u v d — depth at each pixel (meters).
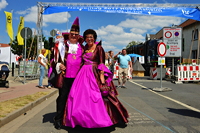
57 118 3.86
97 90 3.62
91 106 3.46
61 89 3.87
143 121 4.42
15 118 4.66
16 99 6.21
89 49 3.91
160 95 8.11
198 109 5.68
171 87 10.77
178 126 4.09
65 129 3.88
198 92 9.00
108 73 3.76
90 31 3.88
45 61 9.56
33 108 5.74
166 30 15.55
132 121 4.40
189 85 11.77
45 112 5.29
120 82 10.39
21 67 13.24
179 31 15.48
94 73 3.76
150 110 5.49
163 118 4.69
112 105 3.73
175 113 5.18
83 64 3.94
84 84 3.65
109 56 10.94
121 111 3.72
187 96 7.91
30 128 3.95
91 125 3.34
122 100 6.96
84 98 3.52
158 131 3.78
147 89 9.87
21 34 10.88
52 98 7.43
